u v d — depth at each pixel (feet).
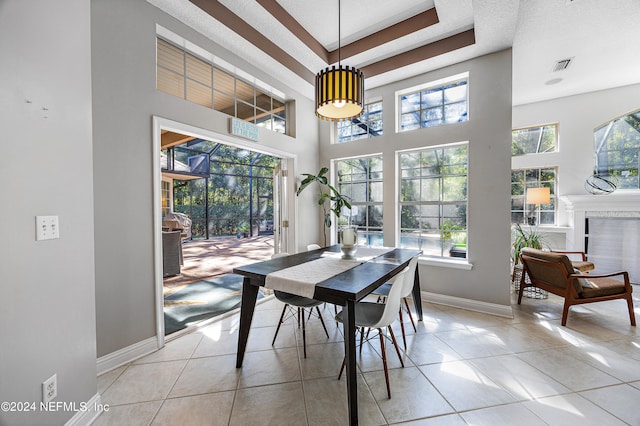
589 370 6.16
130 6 6.61
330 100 6.24
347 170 13.69
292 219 12.47
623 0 7.38
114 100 6.35
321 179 12.55
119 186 6.46
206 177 26.50
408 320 9.07
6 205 3.44
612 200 12.90
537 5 7.60
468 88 9.83
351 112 7.15
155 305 7.20
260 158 35.22
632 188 13.25
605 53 10.17
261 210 35.40
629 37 9.13
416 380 5.88
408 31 8.87
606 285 8.71
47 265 4.02
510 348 7.16
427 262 10.80
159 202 7.27
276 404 5.20
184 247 24.82
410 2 8.12
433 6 8.32
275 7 8.11
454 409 5.03
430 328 8.41
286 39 9.19
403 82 11.30
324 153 13.85
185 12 7.33
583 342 7.45
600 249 13.48
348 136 13.50
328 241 13.80
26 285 3.68
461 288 10.14
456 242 10.73
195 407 5.13
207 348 7.32
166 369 6.35
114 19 6.32
